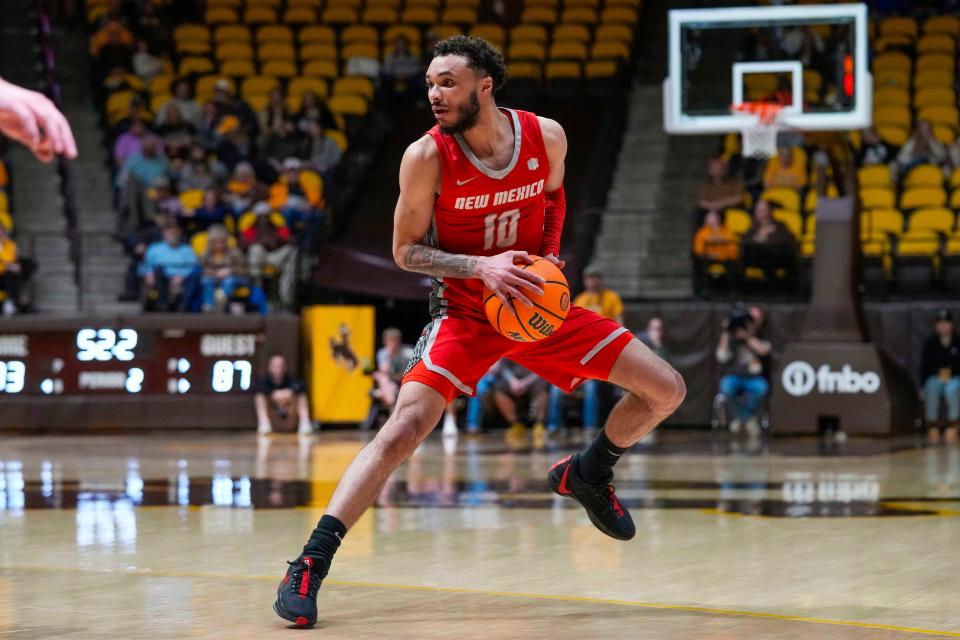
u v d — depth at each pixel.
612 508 11.88
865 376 34.31
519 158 10.70
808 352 34.78
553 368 11.34
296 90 49.34
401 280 40.38
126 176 42.31
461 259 10.48
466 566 12.96
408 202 10.66
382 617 10.26
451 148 10.52
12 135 9.45
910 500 19.17
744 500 19.23
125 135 45.25
